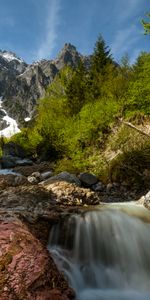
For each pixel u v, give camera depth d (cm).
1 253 453
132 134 1941
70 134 2397
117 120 2162
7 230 508
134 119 2034
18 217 676
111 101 2183
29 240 499
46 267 474
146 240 774
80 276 664
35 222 716
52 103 3725
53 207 831
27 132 4366
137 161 1672
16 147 3938
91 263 706
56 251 685
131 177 1611
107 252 734
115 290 652
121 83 2420
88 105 2250
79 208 870
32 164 3397
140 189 1504
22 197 852
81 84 4253
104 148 2097
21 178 1257
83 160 2081
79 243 730
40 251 491
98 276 679
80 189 1028
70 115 3553
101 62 4903
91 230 755
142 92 1532
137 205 1027
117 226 782
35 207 816
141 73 1591
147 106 1569
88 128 2158
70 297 498
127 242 756
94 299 597
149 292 649
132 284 682
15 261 451
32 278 446
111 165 1761
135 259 740
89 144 2231
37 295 437
